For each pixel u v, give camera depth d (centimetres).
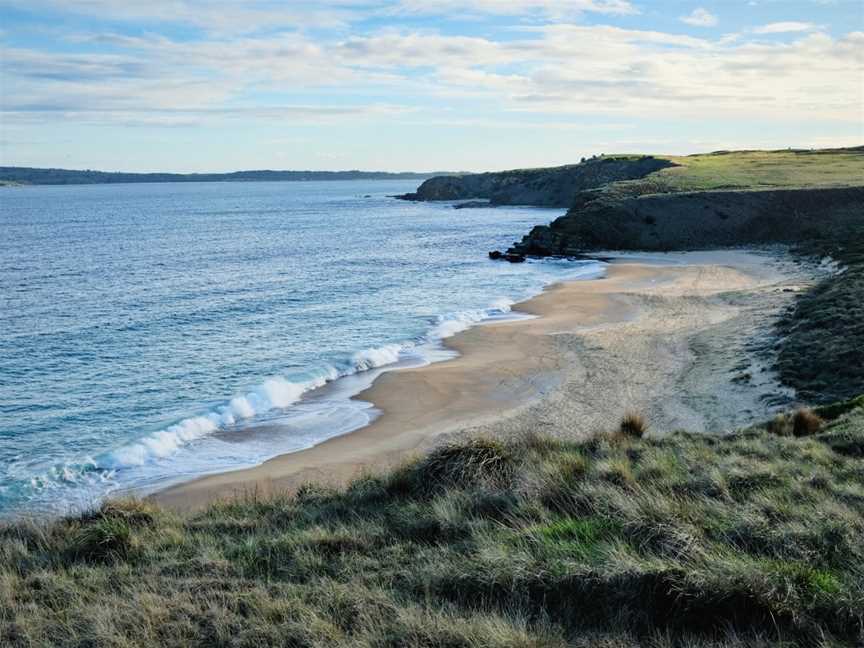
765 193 7856
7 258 7119
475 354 3159
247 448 2106
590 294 4697
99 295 4869
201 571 833
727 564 650
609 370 2781
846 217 7175
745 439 1392
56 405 2528
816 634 574
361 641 604
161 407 2500
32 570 886
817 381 2211
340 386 2736
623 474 1001
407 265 6562
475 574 710
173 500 1697
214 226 11575
